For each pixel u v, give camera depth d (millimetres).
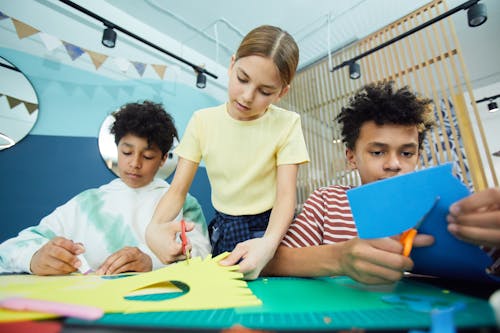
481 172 1781
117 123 1173
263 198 806
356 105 779
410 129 681
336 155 2180
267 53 622
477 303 248
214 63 2570
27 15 1554
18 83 1477
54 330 198
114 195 1169
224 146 821
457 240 302
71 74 1665
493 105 2734
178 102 2186
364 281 344
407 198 297
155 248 620
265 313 238
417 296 295
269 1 1926
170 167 1918
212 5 1952
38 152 1499
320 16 2057
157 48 1829
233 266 425
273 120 816
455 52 1995
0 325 206
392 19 2098
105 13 1875
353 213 313
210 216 2137
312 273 446
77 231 1065
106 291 316
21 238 771
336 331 189
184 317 227
